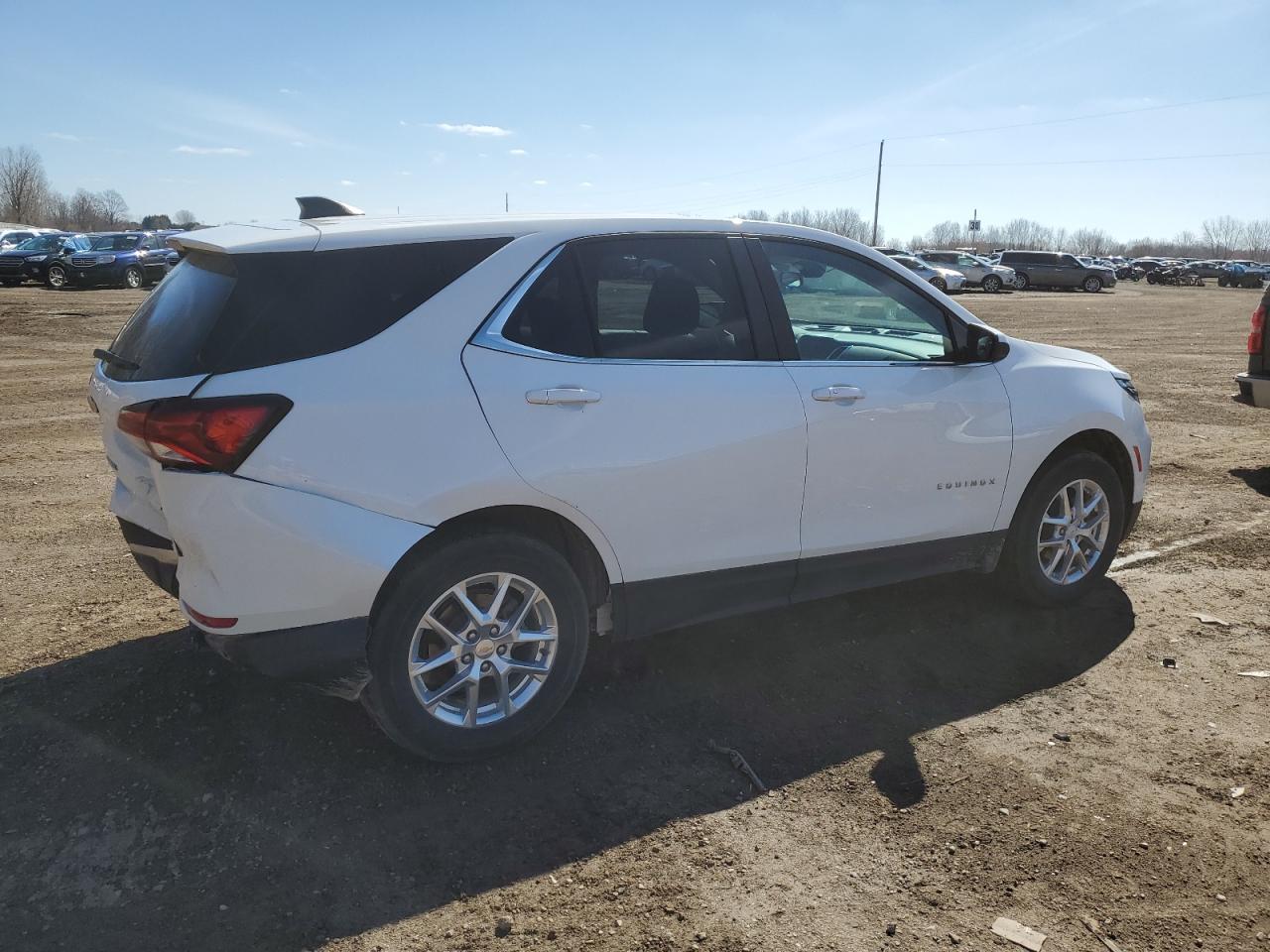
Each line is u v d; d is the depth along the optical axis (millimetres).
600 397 3287
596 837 2920
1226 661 4117
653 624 3590
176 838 2869
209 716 3502
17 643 4090
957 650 4211
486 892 2676
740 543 3639
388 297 3084
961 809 3062
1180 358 15812
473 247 3250
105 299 24203
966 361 4188
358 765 3252
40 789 3080
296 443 2883
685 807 3070
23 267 28328
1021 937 2516
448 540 3121
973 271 41906
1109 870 2777
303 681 3025
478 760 3287
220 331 2896
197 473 2846
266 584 2908
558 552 3322
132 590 4715
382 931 2527
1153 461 7938
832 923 2566
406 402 3008
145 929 2514
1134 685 3900
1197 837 2928
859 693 3822
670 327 3516
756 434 3572
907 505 4023
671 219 3623
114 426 3295
